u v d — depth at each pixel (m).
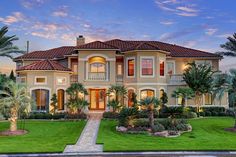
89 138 23.78
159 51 39.28
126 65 40.62
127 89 40.16
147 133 25.31
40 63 39.62
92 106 41.56
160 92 39.66
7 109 26.23
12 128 26.44
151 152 18.97
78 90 35.44
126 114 27.42
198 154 18.58
